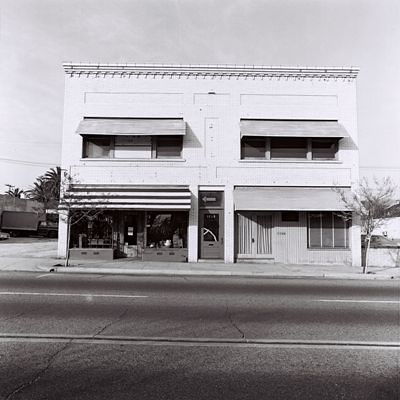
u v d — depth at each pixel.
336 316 7.36
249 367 4.64
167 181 17.53
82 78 17.91
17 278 11.73
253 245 17.66
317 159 17.92
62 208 15.16
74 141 17.61
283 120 17.98
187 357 4.95
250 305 8.26
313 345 5.54
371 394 3.95
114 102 17.86
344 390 4.04
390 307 8.25
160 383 4.12
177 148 17.89
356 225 17.56
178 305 8.09
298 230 17.64
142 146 17.80
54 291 9.45
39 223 41.91
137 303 8.20
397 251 17.45
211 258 17.50
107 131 16.95
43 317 6.81
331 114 18.03
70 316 6.91
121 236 17.75
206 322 6.73
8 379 4.16
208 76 18.06
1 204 40.47
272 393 3.93
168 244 17.62
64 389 3.93
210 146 17.75
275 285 11.49
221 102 17.95
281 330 6.30
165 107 17.88
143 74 17.98
